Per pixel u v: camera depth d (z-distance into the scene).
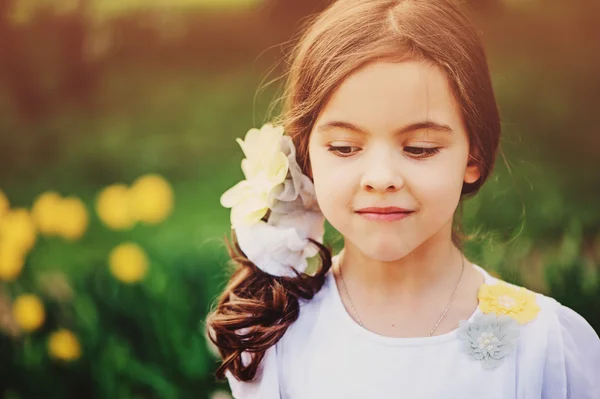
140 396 2.78
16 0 6.48
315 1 7.31
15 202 5.24
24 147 6.09
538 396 1.39
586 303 2.52
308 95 1.40
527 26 6.63
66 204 3.16
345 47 1.33
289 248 1.48
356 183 1.31
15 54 6.46
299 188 1.48
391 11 1.37
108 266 2.91
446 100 1.31
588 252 2.96
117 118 6.43
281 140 1.46
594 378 1.46
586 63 6.05
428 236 1.33
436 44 1.32
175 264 2.85
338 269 1.54
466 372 1.38
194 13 7.63
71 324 2.80
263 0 7.52
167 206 3.31
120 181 5.47
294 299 1.50
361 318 1.45
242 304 1.51
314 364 1.45
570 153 4.88
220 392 2.60
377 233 1.31
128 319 2.79
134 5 7.58
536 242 3.33
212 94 6.62
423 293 1.44
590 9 6.63
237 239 1.56
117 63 7.10
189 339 2.73
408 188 1.29
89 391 2.77
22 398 2.78
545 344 1.40
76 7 6.60
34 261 3.39
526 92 5.70
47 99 6.57
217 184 5.20
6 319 2.81
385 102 1.28
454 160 1.33
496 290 1.46
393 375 1.39
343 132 1.32
